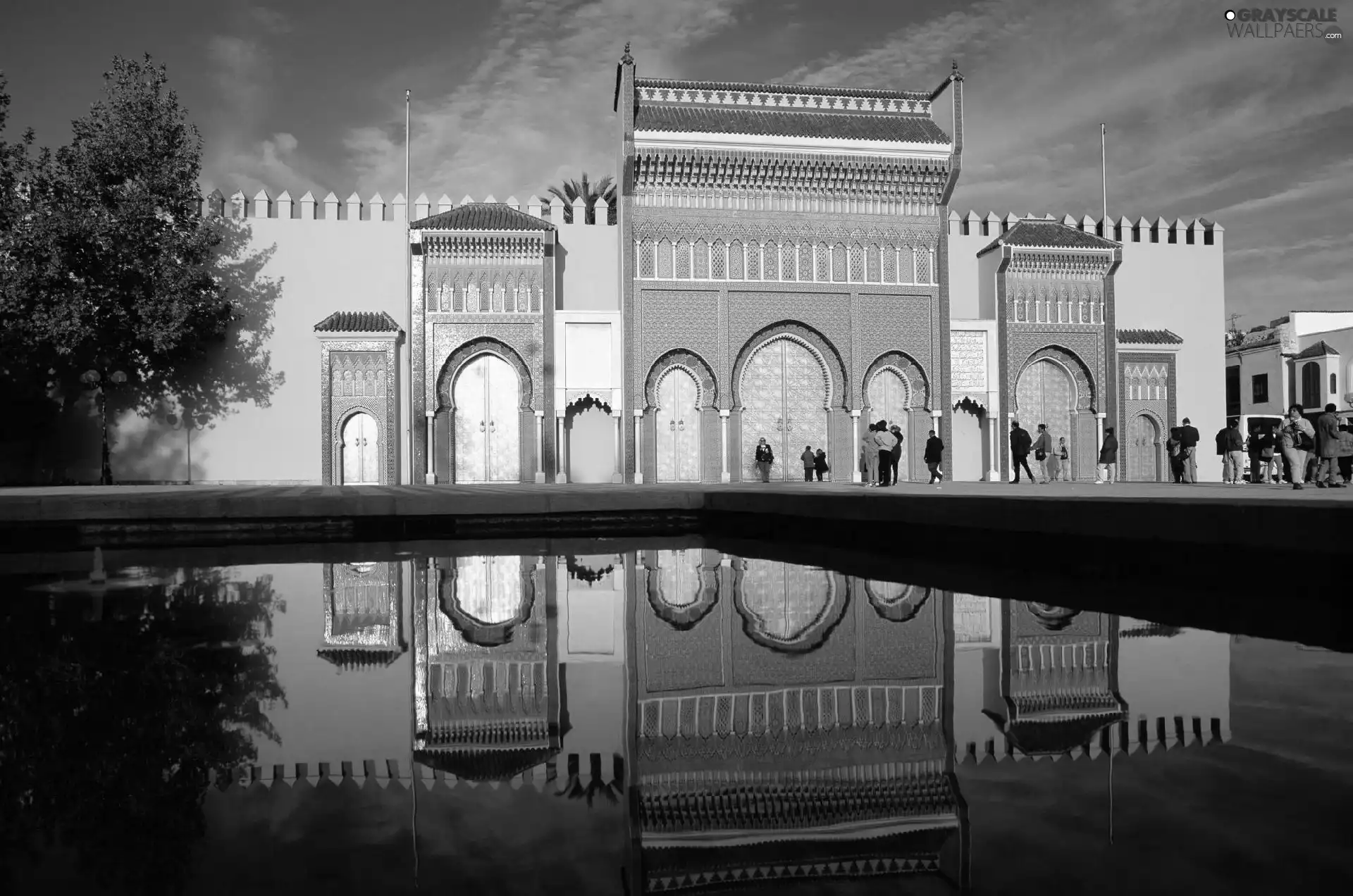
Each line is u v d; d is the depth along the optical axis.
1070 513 8.51
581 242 26.16
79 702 3.39
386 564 9.52
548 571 8.71
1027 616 5.82
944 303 24.88
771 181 24.23
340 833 2.08
